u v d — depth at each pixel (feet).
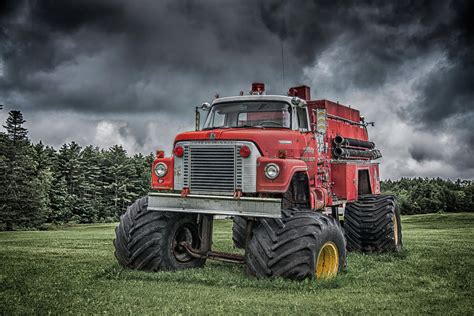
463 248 32.78
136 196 315.99
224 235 48.83
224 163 19.99
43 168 259.60
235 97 24.59
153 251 21.30
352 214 30.25
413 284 19.04
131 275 20.27
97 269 22.33
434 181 211.61
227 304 15.20
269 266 18.30
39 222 202.18
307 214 19.67
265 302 15.44
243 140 19.86
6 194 195.42
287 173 19.26
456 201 196.95
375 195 32.32
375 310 14.61
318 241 18.67
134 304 15.30
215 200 19.53
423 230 64.95
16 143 214.48
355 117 34.96
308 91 30.30
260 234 18.98
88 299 15.97
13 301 15.80
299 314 14.08
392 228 29.22
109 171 307.17
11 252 30.94
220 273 20.90
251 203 18.80
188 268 22.79
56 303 15.47
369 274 21.39
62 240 43.29
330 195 26.86
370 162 33.71
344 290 17.67
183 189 20.61
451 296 16.71
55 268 23.06
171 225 22.18
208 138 20.35
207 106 25.23
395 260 26.35
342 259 20.95
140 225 21.39
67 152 281.95
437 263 24.97
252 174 19.51
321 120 24.76
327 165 27.37
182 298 16.06
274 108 23.62
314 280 18.25
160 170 21.34
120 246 21.50
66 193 252.83
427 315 14.16
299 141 22.29
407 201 196.03
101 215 275.59
